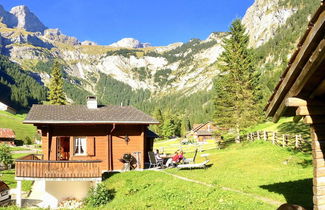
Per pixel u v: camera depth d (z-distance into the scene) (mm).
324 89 6148
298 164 19938
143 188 17531
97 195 16484
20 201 17219
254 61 39906
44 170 17656
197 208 12492
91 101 26125
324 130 6738
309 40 5422
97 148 23484
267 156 23844
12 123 91562
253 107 35688
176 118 128375
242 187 14930
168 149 58969
